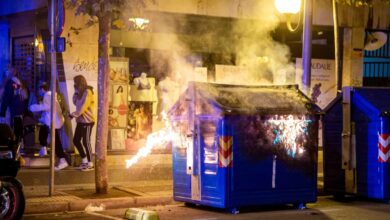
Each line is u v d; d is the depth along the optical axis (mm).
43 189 13016
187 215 10914
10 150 9820
